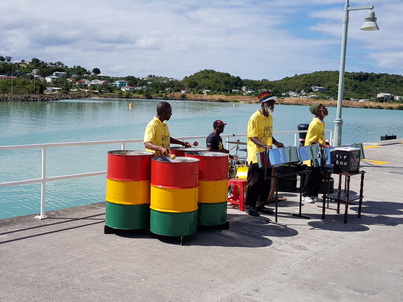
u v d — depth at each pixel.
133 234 5.45
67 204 12.67
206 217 5.61
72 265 4.38
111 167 5.29
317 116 7.46
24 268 4.26
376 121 76.75
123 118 59.94
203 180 5.54
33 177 16.97
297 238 5.57
